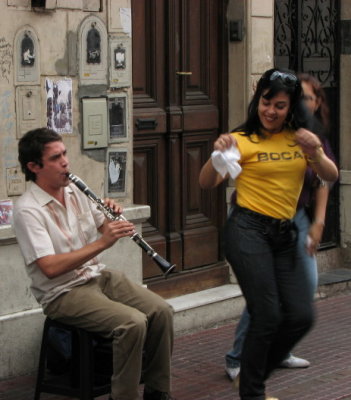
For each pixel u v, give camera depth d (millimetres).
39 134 4766
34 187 4832
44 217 4754
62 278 4812
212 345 6422
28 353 5660
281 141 4715
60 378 5031
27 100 5566
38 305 5711
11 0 5441
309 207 5035
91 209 5059
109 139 6059
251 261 4664
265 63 7387
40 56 5617
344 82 8430
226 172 4555
